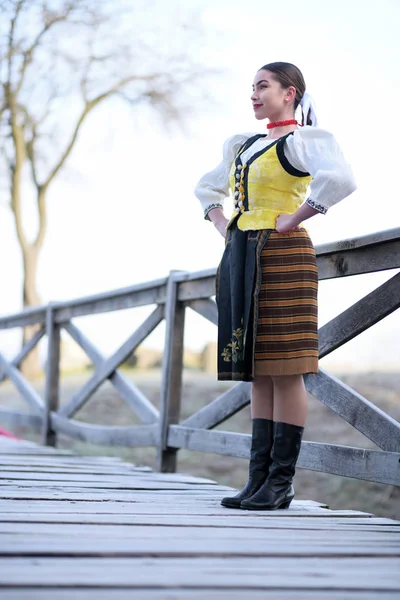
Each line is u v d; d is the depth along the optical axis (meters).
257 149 3.25
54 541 2.21
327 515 3.10
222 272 3.28
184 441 4.81
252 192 3.20
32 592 1.70
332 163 3.02
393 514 6.17
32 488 3.55
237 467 7.80
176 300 5.05
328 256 3.68
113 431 5.71
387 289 3.36
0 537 2.24
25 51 17.02
